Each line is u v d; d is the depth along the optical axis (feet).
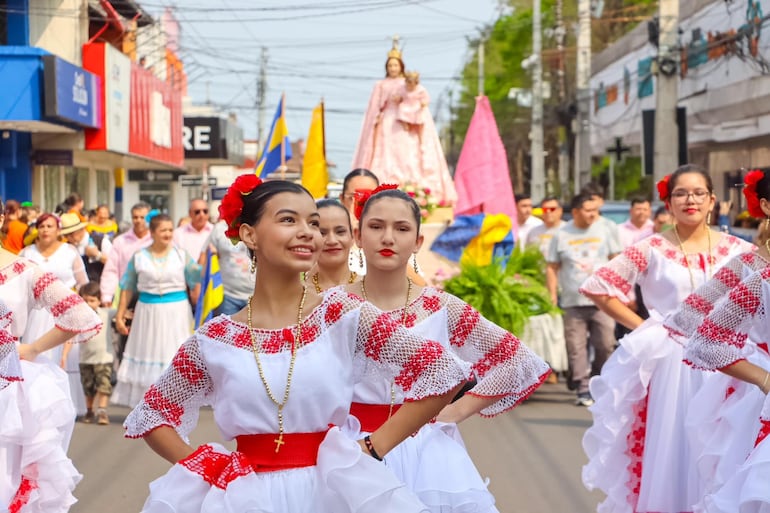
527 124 191.93
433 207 47.14
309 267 13.97
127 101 91.04
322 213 21.02
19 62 70.85
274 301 14.16
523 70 186.39
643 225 49.19
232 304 41.63
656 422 24.03
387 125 49.75
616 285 24.97
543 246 48.32
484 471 30.60
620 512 24.68
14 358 19.15
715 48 88.58
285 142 55.06
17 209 51.60
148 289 39.70
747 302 18.07
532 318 43.52
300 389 13.75
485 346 17.48
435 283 44.37
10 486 21.31
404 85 49.75
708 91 91.20
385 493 13.24
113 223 66.13
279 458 13.84
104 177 111.14
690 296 20.95
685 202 24.26
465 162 51.67
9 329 22.02
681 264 24.67
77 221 49.49
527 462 31.73
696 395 22.22
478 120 51.75
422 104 49.65
